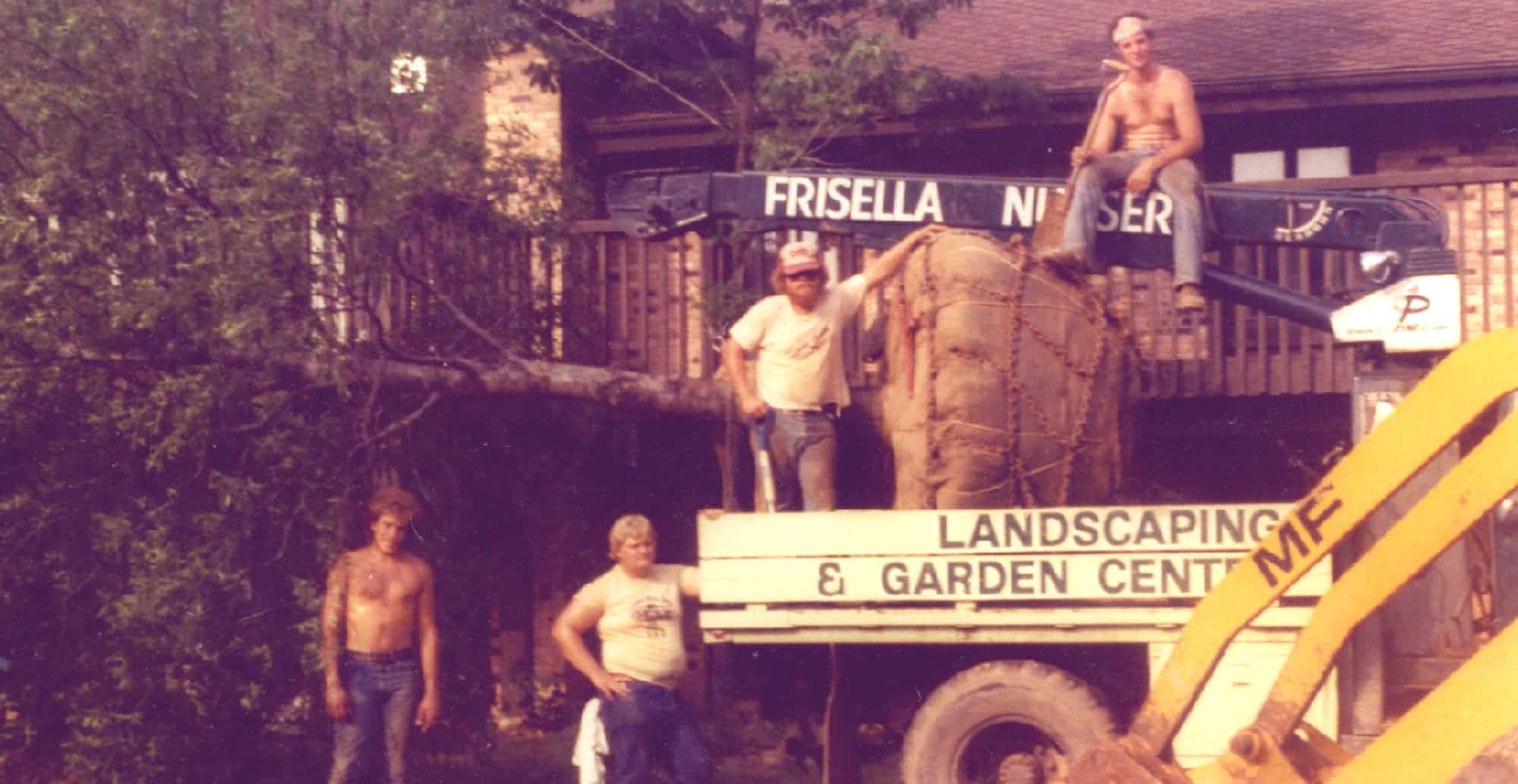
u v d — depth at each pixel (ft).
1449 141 44.34
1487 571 22.44
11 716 32.81
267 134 31.53
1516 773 17.42
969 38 51.11
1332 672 21.97
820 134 41.11
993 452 24.40
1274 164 45.44
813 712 26.84
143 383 31.83
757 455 25.88
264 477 32.37
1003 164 46.26
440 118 34.30
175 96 31.68
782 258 25.59
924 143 44.75
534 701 40.32
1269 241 27.61
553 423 37.93
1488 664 17.42
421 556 34.65
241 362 31.48
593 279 37.81
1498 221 35.40
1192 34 48.80
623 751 24.66
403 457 35.19
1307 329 35.47
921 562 23.45
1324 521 19.24
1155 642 22.82
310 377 32.17
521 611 40.50
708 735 35.50
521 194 35.83
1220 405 38.58
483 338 34.24
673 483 40.24
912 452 24.93
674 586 25.08
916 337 25.30
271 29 32.22
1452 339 23.39
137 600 29.94
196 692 30.45
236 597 31.07
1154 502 31.63
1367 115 44.75
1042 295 25.21
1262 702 22.07
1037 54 48.60
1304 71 43.70
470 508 37.22
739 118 43.16
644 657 24.73
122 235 31.76
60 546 31.73
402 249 34.83
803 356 25.61
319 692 32.19
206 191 32.19
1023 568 23.17
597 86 47.65
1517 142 43.88
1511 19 45.98
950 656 25.09
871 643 23.70
